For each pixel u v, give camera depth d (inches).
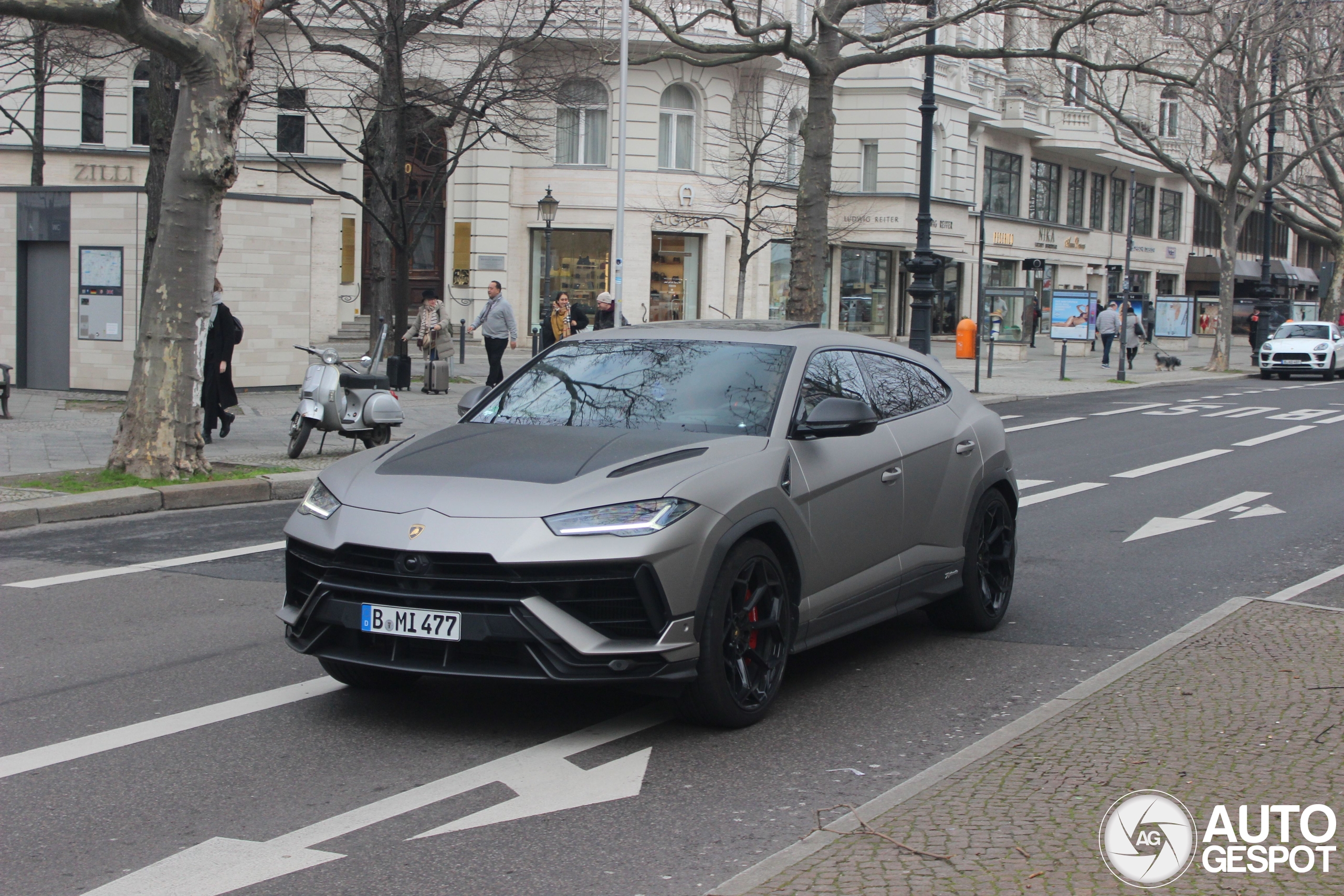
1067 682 251.4
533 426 240.8
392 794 186.9
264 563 360.8
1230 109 1437.0
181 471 473.4
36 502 421.7
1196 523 447.8
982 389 1120.2
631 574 196.7
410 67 1229.1
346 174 1364.4
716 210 1485.0
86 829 173.2
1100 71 914.7
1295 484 550.0
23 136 1337.4
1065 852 152.9
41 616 295.9
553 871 160.1
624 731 216.8
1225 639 260.5
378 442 551.8
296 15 1204.5
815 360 253.1
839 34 911.7
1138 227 2513.5
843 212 1712.6
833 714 228.7
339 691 238.8
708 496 207.3
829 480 235.3
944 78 1772.9
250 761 201.0
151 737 211.9
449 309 1429.6
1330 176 1813.5
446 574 198.4
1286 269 2992.1
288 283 874.1
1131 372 1466.5
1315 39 1365.7
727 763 201.5
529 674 196.9
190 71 458.6
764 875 147.6
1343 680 227.9
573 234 1460.4
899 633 292.7
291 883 156.3
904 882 144.7
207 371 593.9
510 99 951.0
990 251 2010.3
